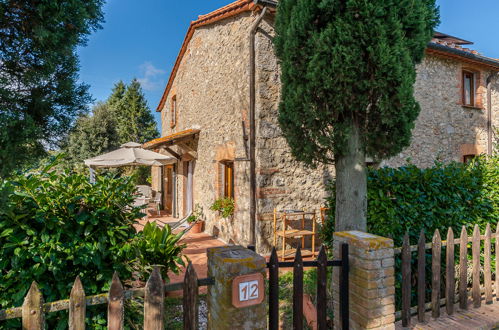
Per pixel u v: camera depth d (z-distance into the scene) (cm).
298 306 226
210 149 841
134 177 305
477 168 424
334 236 279
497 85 960
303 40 367
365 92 347
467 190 396
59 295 254
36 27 265
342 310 251
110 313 175
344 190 375
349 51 333
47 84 315
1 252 240
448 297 318
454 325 298
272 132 620
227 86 741
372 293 239
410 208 365
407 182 375
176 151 1140
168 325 351
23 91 303
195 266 565
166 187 1365
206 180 868
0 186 240
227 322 187
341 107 350
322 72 344
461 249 331
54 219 248
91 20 325
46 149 332
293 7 374
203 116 895
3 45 276
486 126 929
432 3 396
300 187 641
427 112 821
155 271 185
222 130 766
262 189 608
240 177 672
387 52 327
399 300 350
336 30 341
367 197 376
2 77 271
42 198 251
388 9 341
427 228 377
